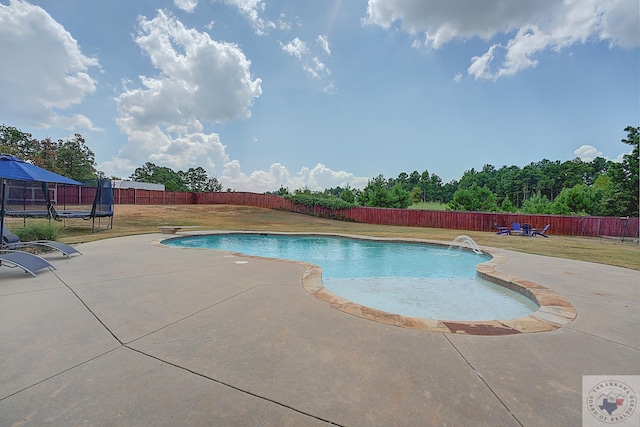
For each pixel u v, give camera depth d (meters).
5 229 6.54
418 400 1.75
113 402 1.67
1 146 26.47
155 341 2.46
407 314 4.29
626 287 4.67
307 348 2.39
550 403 1.75
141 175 63.44
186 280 4.52
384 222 23.03
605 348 2.53
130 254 6.68
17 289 3.89
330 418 1.58
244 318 3.03
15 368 2.00
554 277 5.39
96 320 2.89
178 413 1.60
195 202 32.25
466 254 9.68
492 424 1.55
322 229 16.58
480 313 4.34
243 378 1.94
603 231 16.67
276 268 5.46
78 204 22.06
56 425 1.49
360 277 6.73
